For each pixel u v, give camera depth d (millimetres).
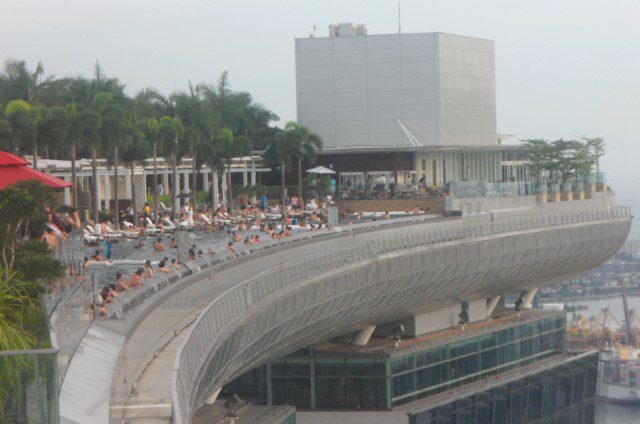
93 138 139250
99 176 175375
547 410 183625
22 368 29469
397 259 146375
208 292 83562
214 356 69562
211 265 91562
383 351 145500
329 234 143500
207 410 105188
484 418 164000
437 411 152875
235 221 156750
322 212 172875
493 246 182875
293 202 196000
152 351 58906
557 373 187000
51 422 29578
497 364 177875
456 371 164625
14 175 62344
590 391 196875
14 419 29438
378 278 139375
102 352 42969
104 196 182750
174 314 68500
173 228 139625
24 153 136500
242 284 84938
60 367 33625
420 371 152750
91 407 33688
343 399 143000
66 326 39844
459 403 158625
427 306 164250
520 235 194500
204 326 64000
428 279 158375
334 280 121875
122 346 45125
